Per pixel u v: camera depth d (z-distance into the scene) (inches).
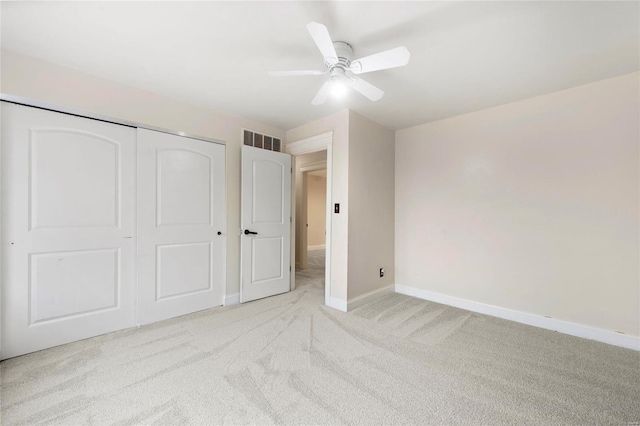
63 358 79.4
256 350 84.8
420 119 133.7
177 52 79.4
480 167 121.6
